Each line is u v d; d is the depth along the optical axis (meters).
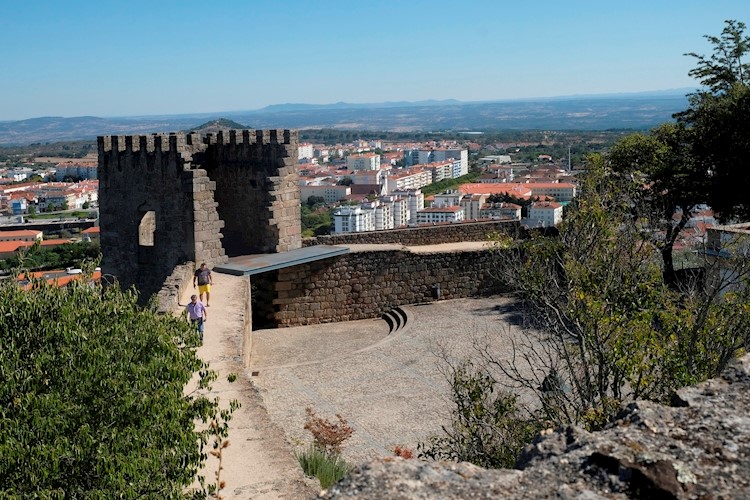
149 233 33.59
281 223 33.25
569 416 14.70
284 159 32.81
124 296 12.55
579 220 18.08
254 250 33.78
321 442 18.28
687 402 6.63
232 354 20.06
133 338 11.79
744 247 21.12
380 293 34.53
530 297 19.61
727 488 5.39
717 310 14.81
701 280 20.84
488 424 14.83
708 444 5.89
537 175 185.38
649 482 5.45
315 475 15.02
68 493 10.13
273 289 32.78
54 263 70.56
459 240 39.03
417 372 25.33
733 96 36.16
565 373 20.08
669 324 14.75
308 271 33.22
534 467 5.91
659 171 36.41
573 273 16.27
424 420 21.12
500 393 16.47
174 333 12.84
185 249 30.69
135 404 10.85
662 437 6.04
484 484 5.70
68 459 10.16
